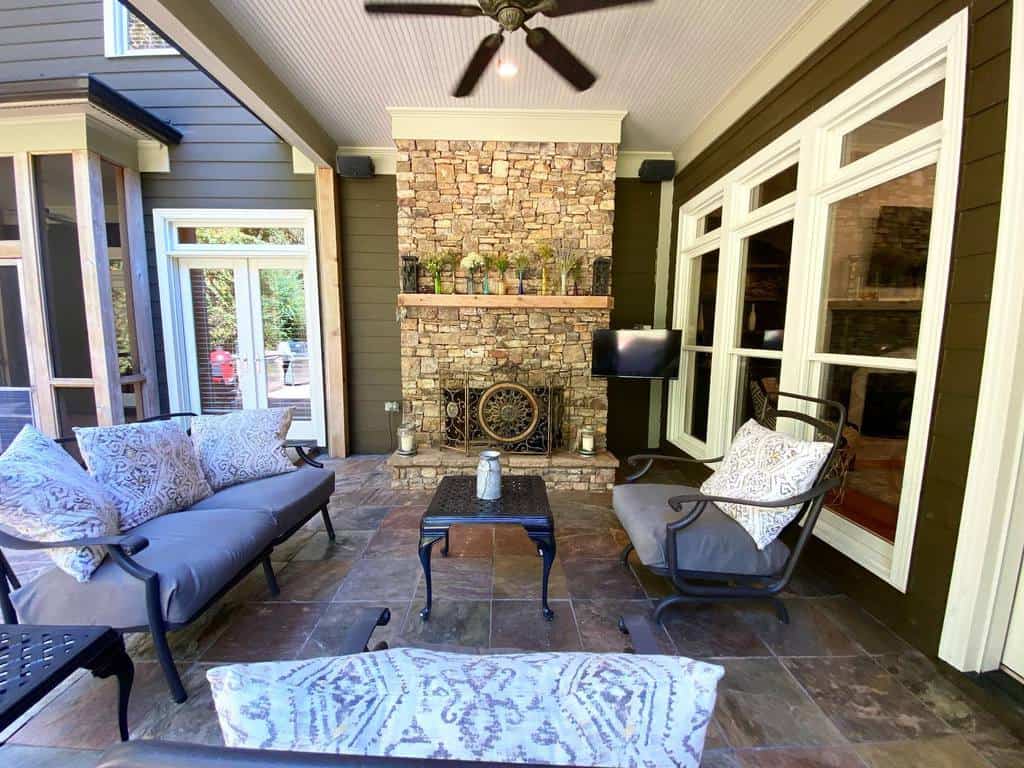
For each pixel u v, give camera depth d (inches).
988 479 60.9
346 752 22.2
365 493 141.9
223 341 185.9
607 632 76.5
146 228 173.9
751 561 76.7
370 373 183.3
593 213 147.5
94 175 150.6
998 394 59.5
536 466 143.4
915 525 71.7
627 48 106.6
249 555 76.2
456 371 152.9
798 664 69.0
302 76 120.0
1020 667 62.6
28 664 45.0
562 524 119.9
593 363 148.7
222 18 95.8
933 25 69.0
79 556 61.4
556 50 82.0
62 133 147.1
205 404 188.1
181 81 168.6
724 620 80.1
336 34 101.7
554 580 92.6
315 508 102.2
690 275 163.3
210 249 177.2
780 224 110.3
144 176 172.2
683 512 85.0
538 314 151.6
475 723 22.7
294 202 173.9
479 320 151.4
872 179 82.0
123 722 54.7
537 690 23.5
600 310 151.6
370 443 186.7
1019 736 56.4
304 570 96.0
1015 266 57.4
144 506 77.6
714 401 138.9
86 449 76.9
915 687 64.2
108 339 156.6
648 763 22.7
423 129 142.6
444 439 153.5
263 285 183.8
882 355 81.5
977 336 62.2
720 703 61.4
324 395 184.2
